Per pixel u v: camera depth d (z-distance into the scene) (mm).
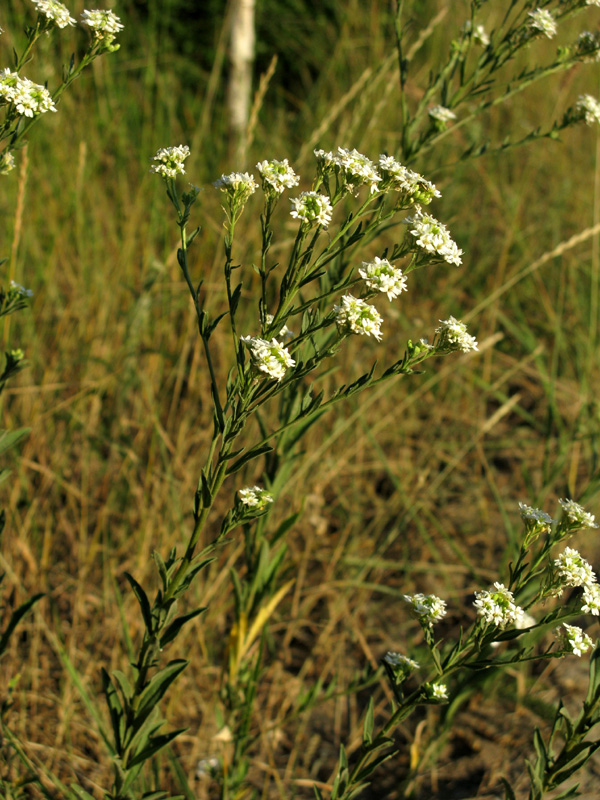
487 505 3754
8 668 2582
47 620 2822
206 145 4938
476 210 5082
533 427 4223
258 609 2416
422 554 3486
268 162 1512
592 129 5145
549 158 5105
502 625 1524
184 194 1592
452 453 3941
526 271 3367
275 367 1391
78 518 3131
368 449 3811
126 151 4578
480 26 2502
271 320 1535
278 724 2408
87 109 4625
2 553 2846
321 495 3428
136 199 3994
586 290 4602
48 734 2510
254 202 3807
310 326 1533
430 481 3797
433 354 1551
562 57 2436
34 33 1641
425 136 2400
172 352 3740
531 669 2840
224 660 2486
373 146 4570
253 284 3900
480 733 2643
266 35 7062
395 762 2646
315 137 3424
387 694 2797
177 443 3293
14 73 1573
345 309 1443
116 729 1724
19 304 1874
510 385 4539
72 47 4441
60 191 4074
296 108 7062
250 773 2613
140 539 2902
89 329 3625
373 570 3387
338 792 1801
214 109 5980
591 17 5621
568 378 4199
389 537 3172
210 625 2881
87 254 3941
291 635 3039
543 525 1605
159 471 3117
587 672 2750
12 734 2098
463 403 4258
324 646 2973
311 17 7137
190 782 2490
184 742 2645
